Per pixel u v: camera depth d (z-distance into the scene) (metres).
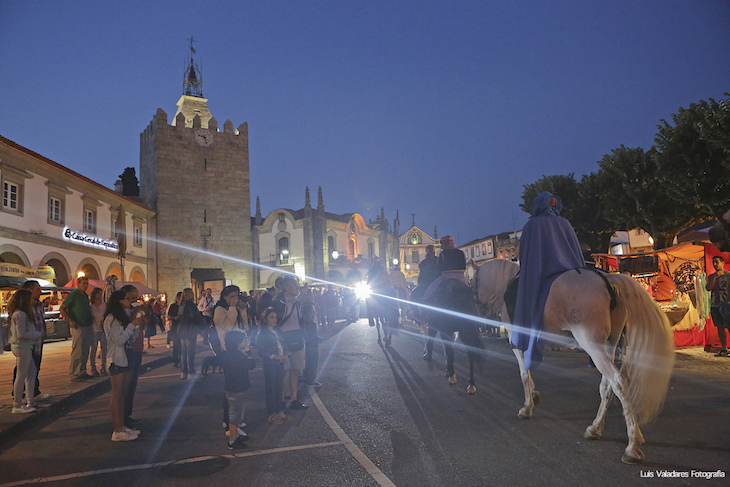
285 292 7.37
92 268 28.52
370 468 4.60
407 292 14.25
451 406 6.88
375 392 8.09
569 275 5.16
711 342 11.06
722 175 15.16
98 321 10.24
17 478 4.72
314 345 9.02
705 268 11.62
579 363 10.36
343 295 30.28
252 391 8.92
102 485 4.47
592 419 5.93
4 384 9.53
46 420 7.06
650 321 4.60
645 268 12.77
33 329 7.17
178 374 11.24
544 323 5.29
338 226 52.00
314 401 7.68
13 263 19.83
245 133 46.31
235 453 5.25
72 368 9.79
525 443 5.12
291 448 5.34
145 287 30.83
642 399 4.50
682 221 20.33
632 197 21.05
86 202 28.16
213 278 43.75
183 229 42.44
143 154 45.34
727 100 14.19
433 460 4.74
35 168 23.25
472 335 7.64
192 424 6.55
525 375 6.14
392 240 63.66
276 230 48.75
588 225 25.41
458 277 8.38
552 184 27.20
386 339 14.16
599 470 4.31
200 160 43.91
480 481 4.18
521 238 5.94
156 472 4.75
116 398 5.91
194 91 49.06
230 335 5.58
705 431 5.23
